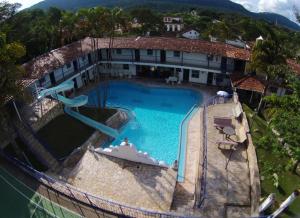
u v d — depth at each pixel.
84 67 42.81
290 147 19.30
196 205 20.34
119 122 34.12
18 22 45.69
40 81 35.88
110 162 25.09
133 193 21.73
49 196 21.16
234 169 23.81
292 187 20.55
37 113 29.62
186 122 33.81
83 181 23.28
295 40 42.28
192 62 42.75
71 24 47.66
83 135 29.70
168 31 96.81
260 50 32.31
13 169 23.73
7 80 22.61
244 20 90.31
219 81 42.56
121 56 45.41
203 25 105.69
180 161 27.02
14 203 20.66
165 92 42.06
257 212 18.50
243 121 29.47
